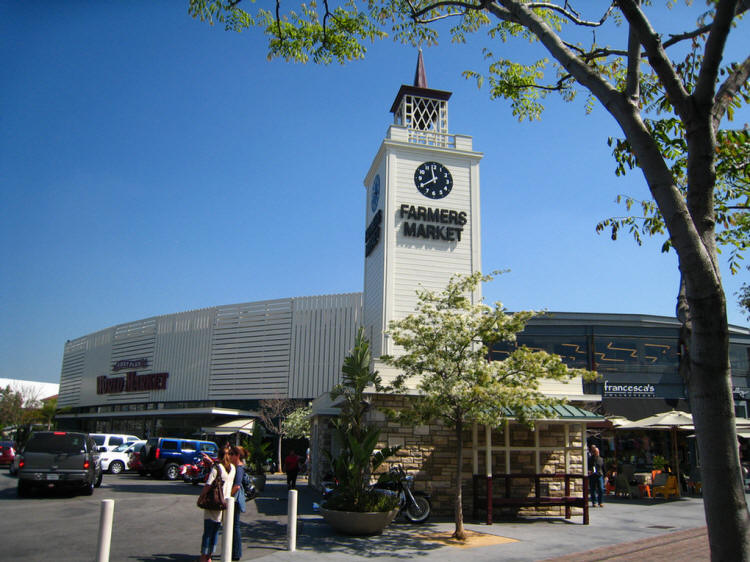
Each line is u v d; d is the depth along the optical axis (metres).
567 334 39.91
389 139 25.48
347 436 14.52
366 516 12.74
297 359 47.00
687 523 15.24
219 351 51.41
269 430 43.16
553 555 11.02
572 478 16.78
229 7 10.85
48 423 72.88
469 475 16.56
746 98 8.74
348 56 11.79
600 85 6.77
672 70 6.05
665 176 5.88
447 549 11.59
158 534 12.27
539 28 7.62
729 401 5.24
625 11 6.04
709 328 5.30
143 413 47.06
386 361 14.62
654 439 36.28
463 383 13.13
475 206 25.36
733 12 5.56
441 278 24.17
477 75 11.88
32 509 15.39
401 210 24.45
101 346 67.00
